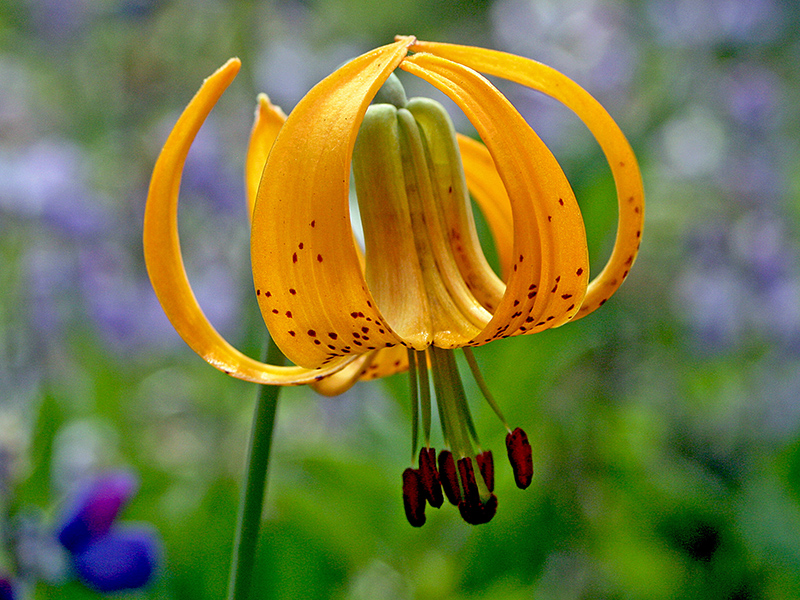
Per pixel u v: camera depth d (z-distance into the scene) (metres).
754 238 0.42
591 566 0.28
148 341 0.40
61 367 0.37
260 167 0.20
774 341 0.40
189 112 0.18
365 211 0.19
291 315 0.18
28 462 0.25
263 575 0.25
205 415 0.39
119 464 0.31
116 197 0.45
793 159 0.48
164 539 0.26
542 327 0.18
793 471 0.28
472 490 0.19
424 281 0.19
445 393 0.20
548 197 0.18
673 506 0.30
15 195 0.37
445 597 0.26
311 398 0.38
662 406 0.39
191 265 0.41
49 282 0.37
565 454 0.31
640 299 0.47
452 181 0.19
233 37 0.49
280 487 0.27
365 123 0.19
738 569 0.28
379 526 0.27
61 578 0.23
